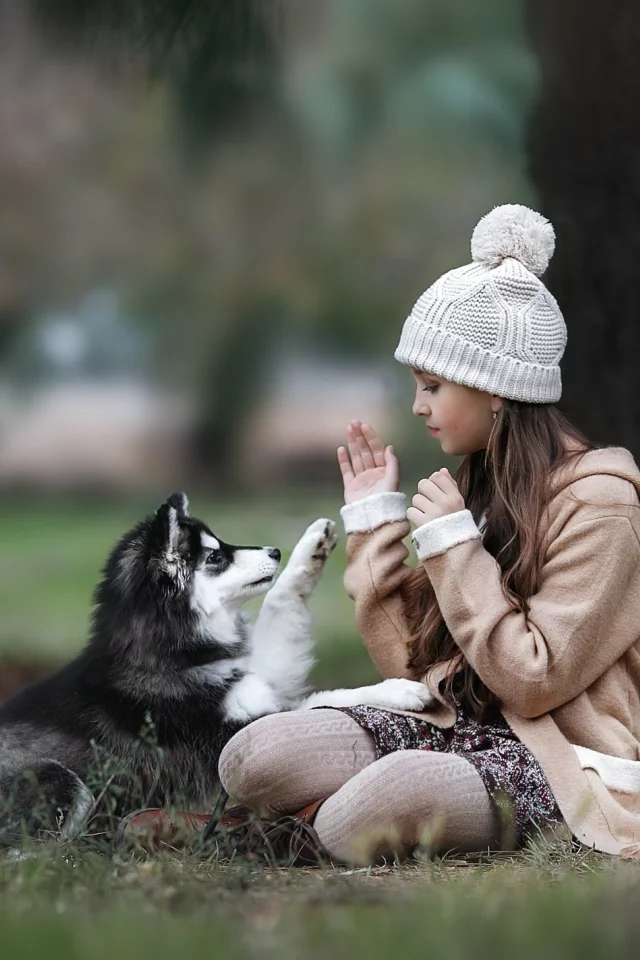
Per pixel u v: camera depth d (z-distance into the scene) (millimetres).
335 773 3916
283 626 5008
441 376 4160
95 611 4984
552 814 3748
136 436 22625
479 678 4062
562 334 4207
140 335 20766
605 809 3709
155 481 22672
